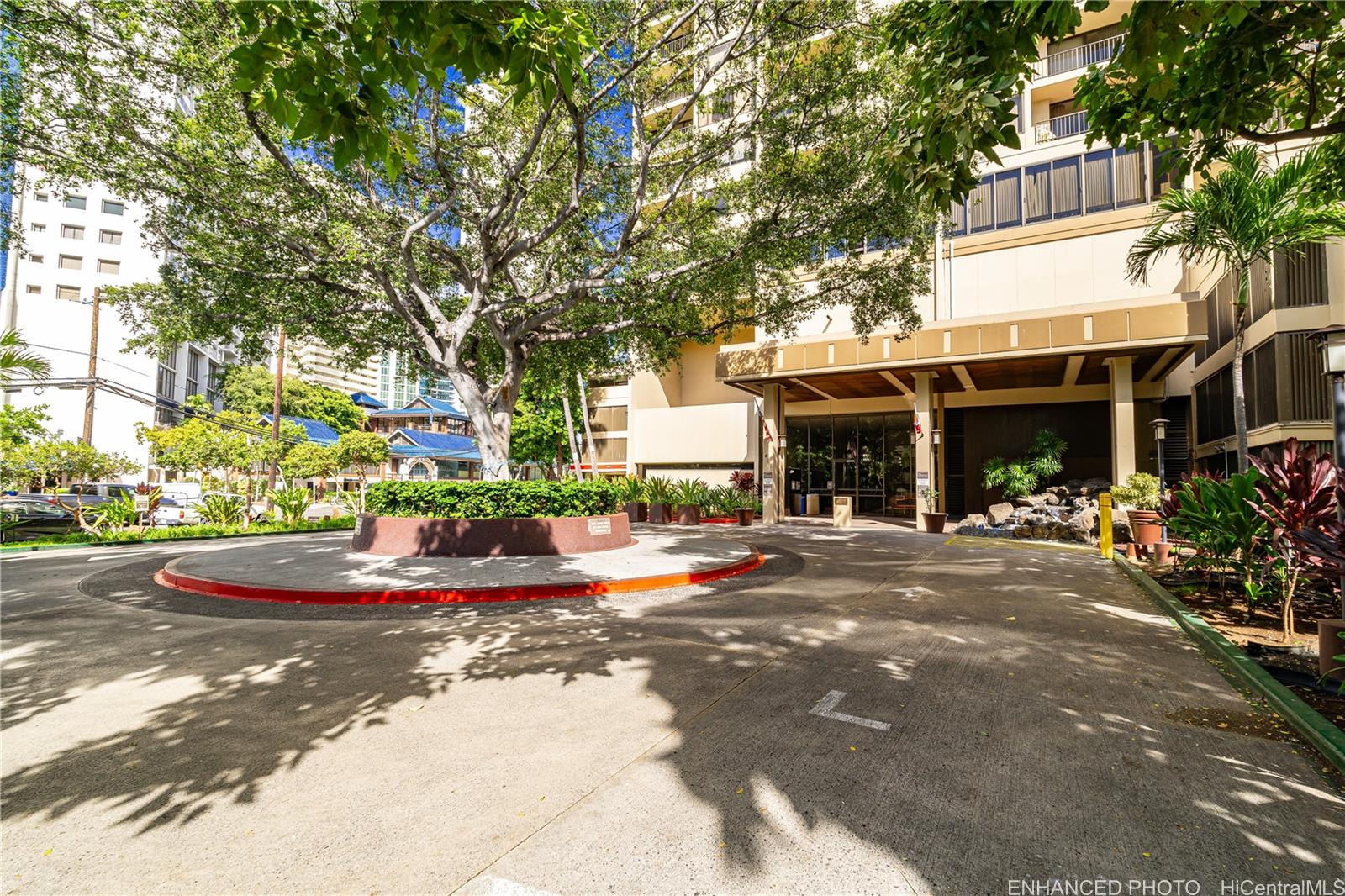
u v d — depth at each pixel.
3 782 3.24
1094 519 15.66
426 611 7.50
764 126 12.59
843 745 3.63
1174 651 5.64
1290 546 5.84
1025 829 2.75
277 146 10.52
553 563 10.49
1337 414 5.05
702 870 2.45
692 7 10.98
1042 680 4.82
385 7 3.32
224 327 13.19
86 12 9.50
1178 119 6.17
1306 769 3.34
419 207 13.70
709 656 5.52
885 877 2.40
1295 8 4.80
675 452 26.80
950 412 24.55
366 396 68.56
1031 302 19.73
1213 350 17.56
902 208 11.95
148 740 3.76
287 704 4.36
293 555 11.59
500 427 13.99
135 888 2.36
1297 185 9.67
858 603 7.92
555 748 3.61
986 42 4.43
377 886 2.37
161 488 19.97
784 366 20.55
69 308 40.59
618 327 14.70
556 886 2.36
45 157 9.99
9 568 11.24
